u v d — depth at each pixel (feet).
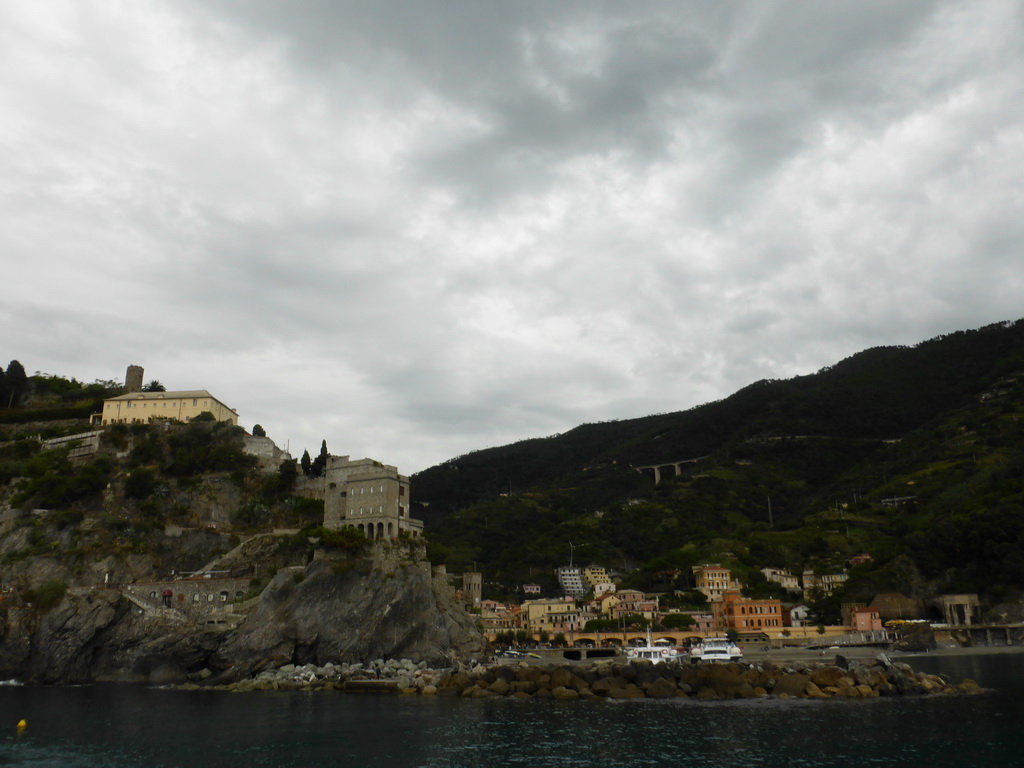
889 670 378.12
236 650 454.81
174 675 469.98
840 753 240.32
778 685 368.27
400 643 465.88
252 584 521.24
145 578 559.79
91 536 570.05
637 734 274.57
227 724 300.40
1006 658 552.00
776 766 227.40
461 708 339.77
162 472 653.71
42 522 574.15
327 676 431.84
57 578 526.98
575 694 369.50
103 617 479.41
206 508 631.97
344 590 464.24
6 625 480.23
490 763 235.20
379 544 488.44
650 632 595.06
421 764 234.38
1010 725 277.64
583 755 244.01
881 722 288.10
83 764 235.81
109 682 464.65
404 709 337.72
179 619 488.44
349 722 303.48
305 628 453.99
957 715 299.79
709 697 362.12
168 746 259.80
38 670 467.52
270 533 583.99
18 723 304.71
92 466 623.36
